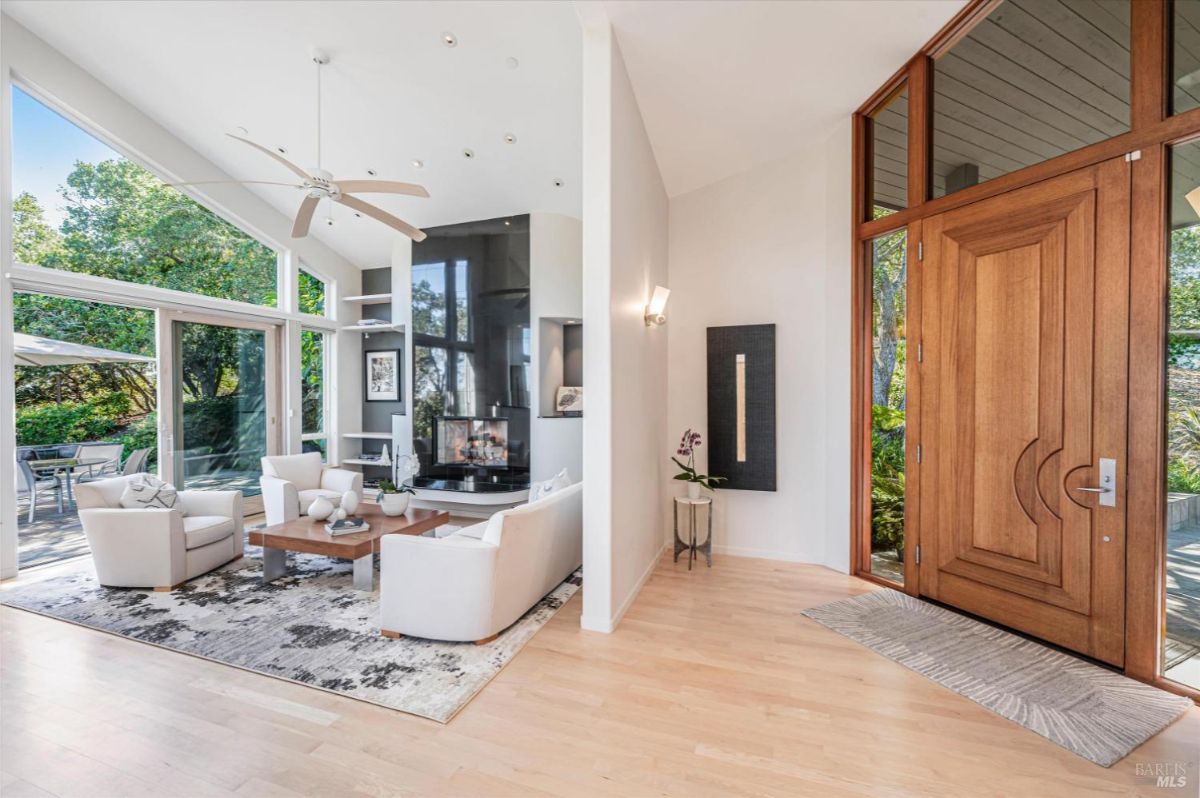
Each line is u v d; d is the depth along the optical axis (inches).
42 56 159.3
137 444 190.7
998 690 88.4
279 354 244.1
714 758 72.9
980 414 114.0
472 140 180.1
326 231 254.8
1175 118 85.5
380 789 67.0
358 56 150.8
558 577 135.0
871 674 94.5
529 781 68.6
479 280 220.7
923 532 127.5
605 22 110.8
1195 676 86.5
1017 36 106.2
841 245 149.7
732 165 166.7
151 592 134.6
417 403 229.8
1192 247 86.0
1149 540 88.9
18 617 119.4
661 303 147.9
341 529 137.3
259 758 72.7
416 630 107.5
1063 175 99.4
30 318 162.1
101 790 66.7
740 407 166.6
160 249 196.5
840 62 125.8
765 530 166.2
